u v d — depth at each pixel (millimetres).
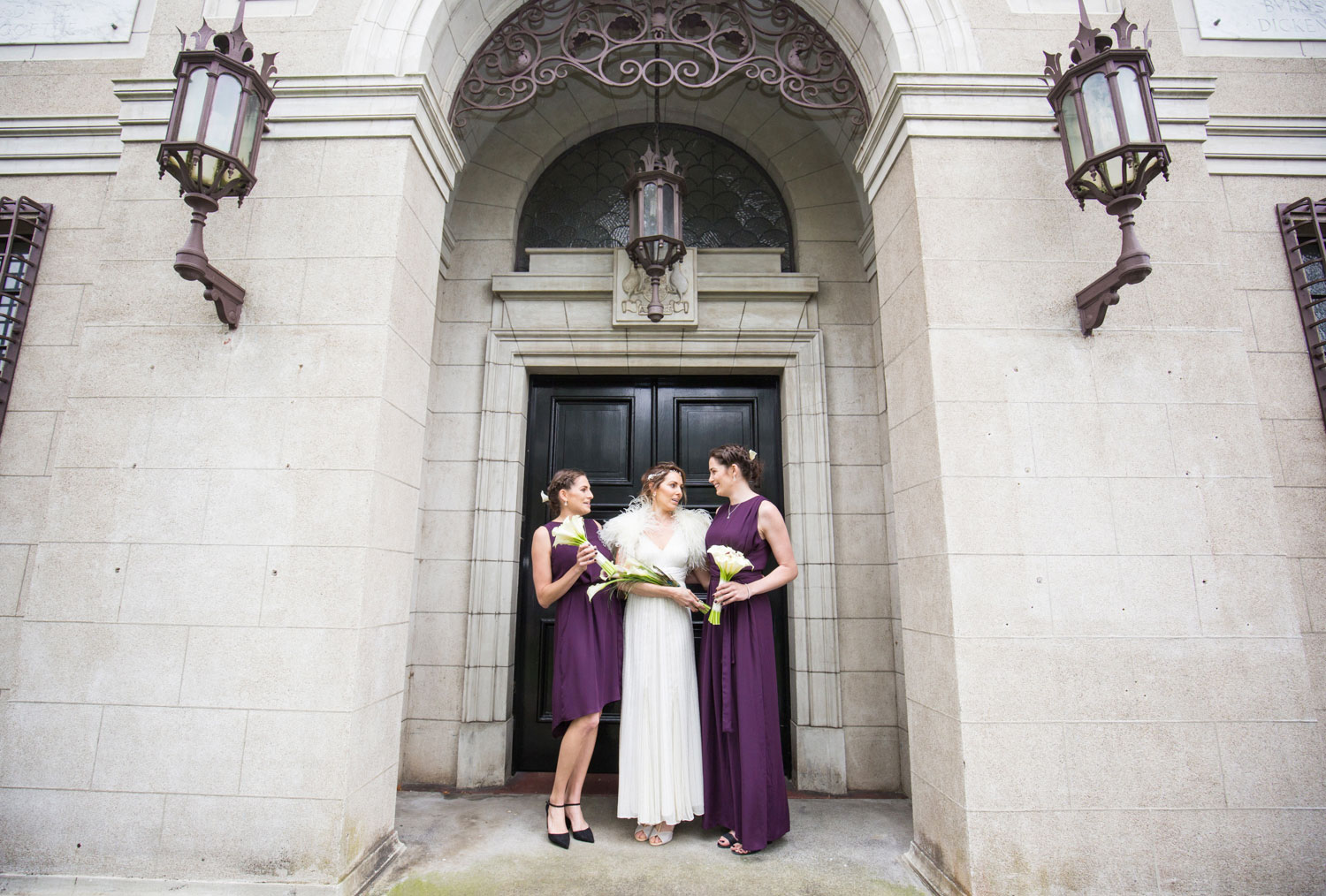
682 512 2855
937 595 2377
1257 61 3264
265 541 2348
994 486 2359
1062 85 2336
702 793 2609
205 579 2330
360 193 2619
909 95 2680
